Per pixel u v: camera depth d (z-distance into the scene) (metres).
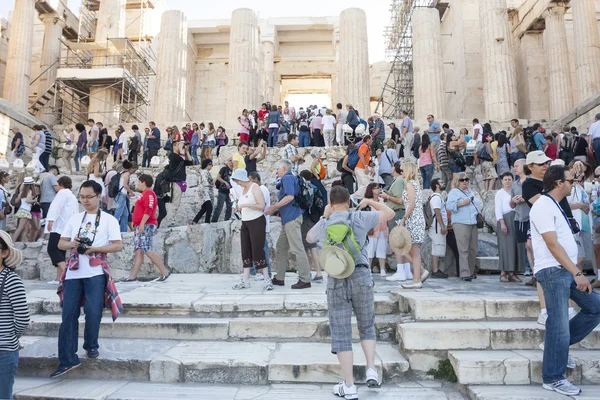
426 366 4.04
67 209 6.39
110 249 4.22
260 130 16.36
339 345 3.61
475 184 13.35
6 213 9.38
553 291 3.54
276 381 3.93
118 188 9.20
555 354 3.50
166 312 5.12
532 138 12.31
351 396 3.50
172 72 23.33
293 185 6.21
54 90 23.02
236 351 4.29
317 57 31.81
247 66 22.75
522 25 24.44
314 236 3.85
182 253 8.71
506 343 4.10
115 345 4.51
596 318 3.61
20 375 4.18
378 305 5.09
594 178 6.81
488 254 8.72
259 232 6.16
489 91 20.14
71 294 4.09
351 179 10.20
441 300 4.58
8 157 17.94
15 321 3.06
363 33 22.41
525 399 3.34
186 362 4.02
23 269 8.44
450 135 13.05
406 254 5.67
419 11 22.16
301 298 5.30
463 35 24.31
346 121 15.11
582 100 18.95
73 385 3.90
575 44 19.62
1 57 27.44
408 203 6.04
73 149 15.77
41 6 23.80
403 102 29.33
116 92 23.80
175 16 24.02
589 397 3.37
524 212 6.42
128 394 3.68
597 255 6.21
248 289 6.21
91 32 29.03
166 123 21.25
